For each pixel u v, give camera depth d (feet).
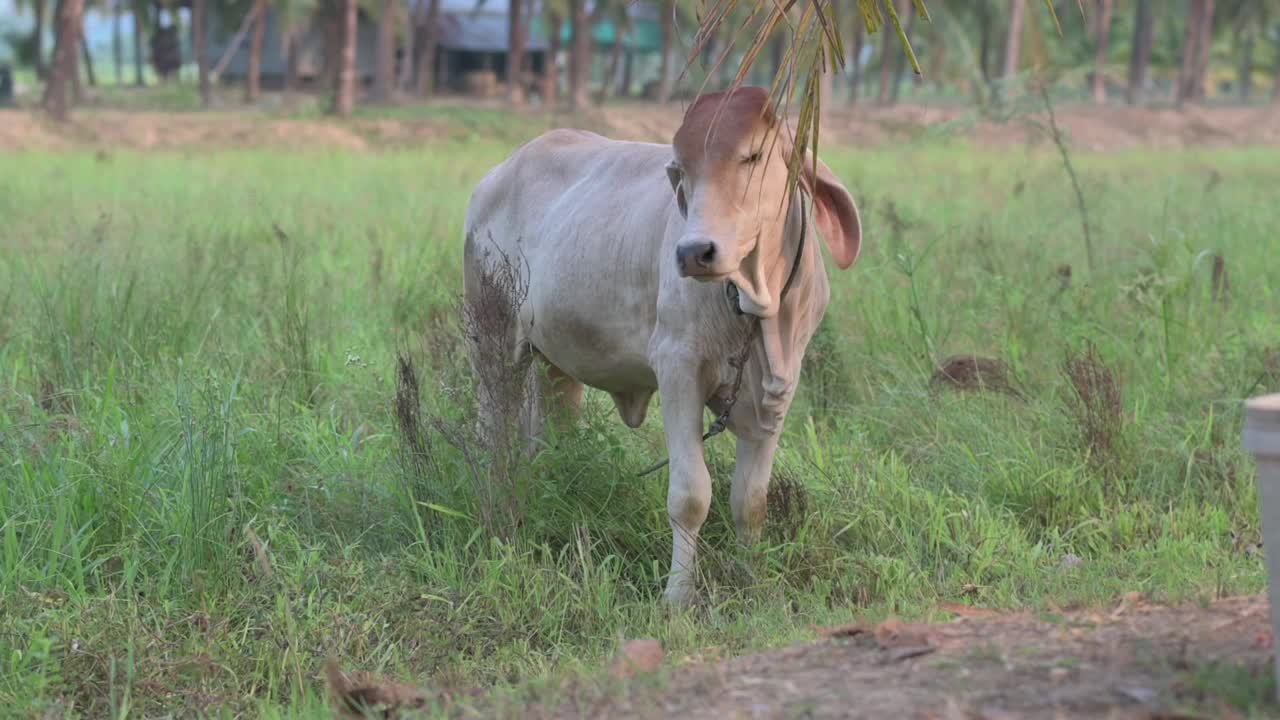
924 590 16.58
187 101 157.89
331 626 15.65
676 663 13.01
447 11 197.26
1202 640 11.62
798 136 14.29
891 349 26.00
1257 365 24.08
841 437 22.16
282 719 13.71
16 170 68.59
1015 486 19.94
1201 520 18.63
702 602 16.35
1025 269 32.63
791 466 20.01
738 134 14.56
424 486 18.76
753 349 16.12
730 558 16.96
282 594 16.29
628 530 18.22
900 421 22.65
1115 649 11.55
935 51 164.35
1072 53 154.40
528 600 16.44
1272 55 232.94
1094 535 18.61
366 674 14.58
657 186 17.22
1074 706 10.32
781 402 16.29
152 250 34.76
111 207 48.62
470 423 18.65
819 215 16.22
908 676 11.41
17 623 15.37
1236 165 86.79
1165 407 22.98
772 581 16.62
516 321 19.35
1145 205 49.67
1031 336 26.73
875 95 207.31
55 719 13.91
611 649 14.94
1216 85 250.98
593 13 168.66
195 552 17.16
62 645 15.08
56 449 19.11
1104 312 27.99
